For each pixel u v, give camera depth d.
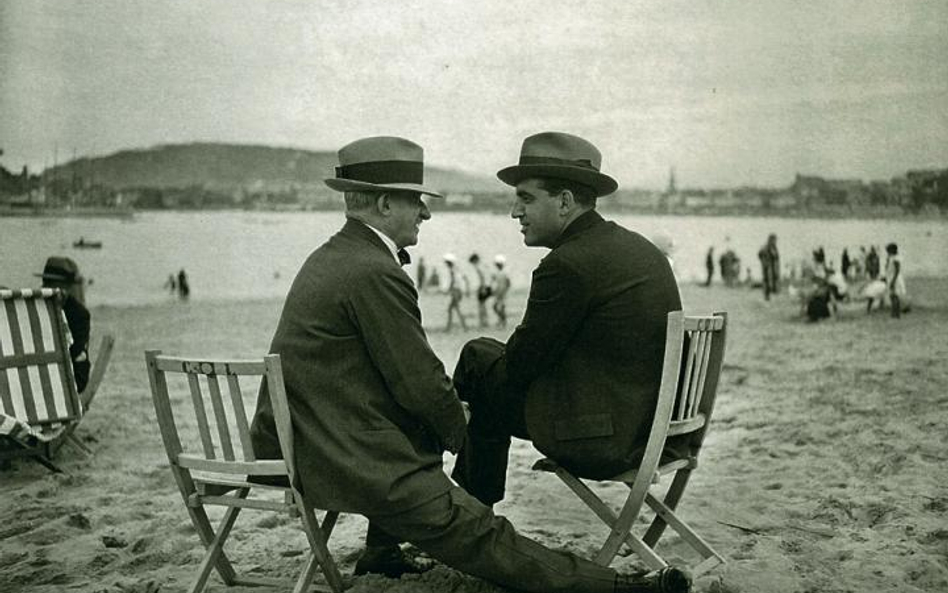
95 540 4.46
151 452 6.74
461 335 15.71
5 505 5.24
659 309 3.48
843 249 19.86
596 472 3.41
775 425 7.35
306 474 3.22
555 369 3.51
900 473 5.62
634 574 3.22
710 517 4.72
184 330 16.56
